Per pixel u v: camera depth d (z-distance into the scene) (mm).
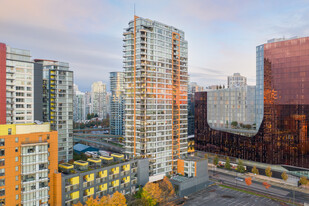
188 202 116750
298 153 147000
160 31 150500
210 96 197625
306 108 143750
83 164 101875
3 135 82000
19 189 84875
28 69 134625
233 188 137125
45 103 158250
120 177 113188
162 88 150000
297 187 137875
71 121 161875
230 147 182750
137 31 144250
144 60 142250
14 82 129375
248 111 173875
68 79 160500
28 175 85750
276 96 155750
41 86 141250
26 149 85312
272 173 155250
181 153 160000
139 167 121875
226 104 187000
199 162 138625
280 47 154500
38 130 91812
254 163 167750
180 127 160875
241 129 176750
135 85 144375
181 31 166750
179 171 149000
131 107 146375
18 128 87000
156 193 107500
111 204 88438
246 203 115688
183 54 166250
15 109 130000
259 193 129000
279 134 154375
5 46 125562
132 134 145375
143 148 140000
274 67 156750
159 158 145625
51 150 92188
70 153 161250
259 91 165125
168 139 151625
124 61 150000
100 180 104500
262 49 163250
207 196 124812
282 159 153500
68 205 93375
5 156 81688
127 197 111125
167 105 152500
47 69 158250
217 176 159250
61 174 93312
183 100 164000
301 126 145625
